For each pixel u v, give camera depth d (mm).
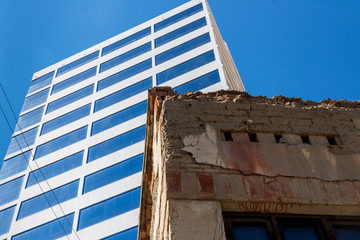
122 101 46062
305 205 5887
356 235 5859
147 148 9312
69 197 39000
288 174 6246
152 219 8742
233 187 5934
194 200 5715
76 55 58062
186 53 47062
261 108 7379
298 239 5699
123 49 53844
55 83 55219
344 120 7449
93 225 35219
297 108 7504
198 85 42031
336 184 6230
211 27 48875
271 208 5879
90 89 50656
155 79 46000
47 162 44188
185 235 5250
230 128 6918
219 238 5262
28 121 51375
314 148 6773
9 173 45594
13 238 38219
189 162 6234
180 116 7020
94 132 44344
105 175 39031
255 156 6449
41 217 38750
